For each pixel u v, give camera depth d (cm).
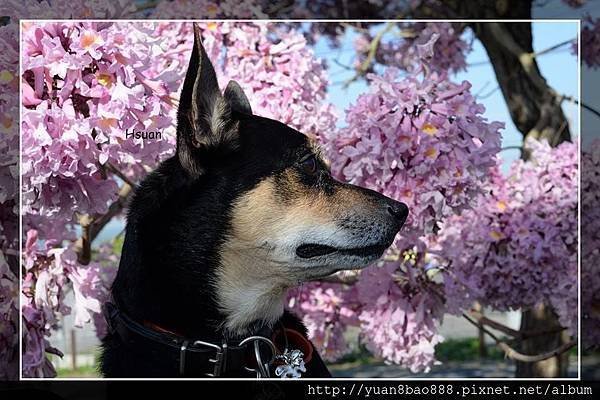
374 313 121
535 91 139
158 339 81
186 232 82
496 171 123
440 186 98
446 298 116
